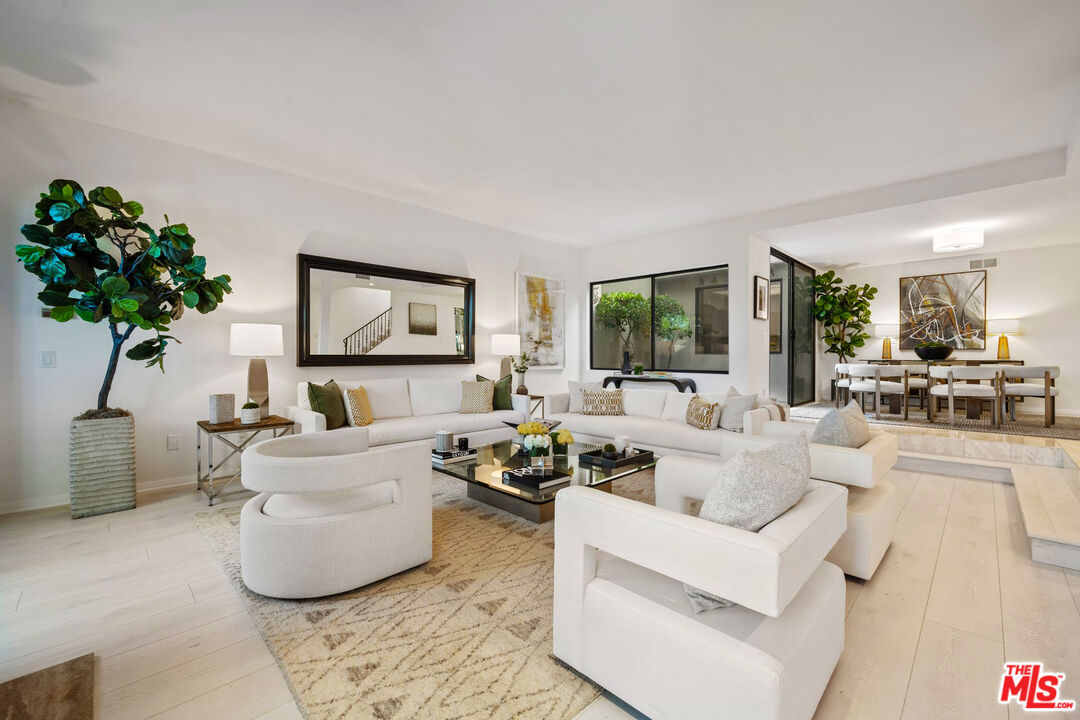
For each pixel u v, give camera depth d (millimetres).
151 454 3695
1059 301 6582
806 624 1329
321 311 4531
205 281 3336
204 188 3857
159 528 2939
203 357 3910
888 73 2760
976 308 7141
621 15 2281
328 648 1755
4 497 3186
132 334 3611
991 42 2477
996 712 1434
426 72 2762
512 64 2682
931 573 2357
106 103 3133
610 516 1479
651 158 3969
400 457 2270
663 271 6387
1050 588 2201
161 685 1569
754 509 1386
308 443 2457
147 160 3596
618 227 6145
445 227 5566
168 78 2838
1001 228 5500
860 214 4855
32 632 1862
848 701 1481
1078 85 2877
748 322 5621
